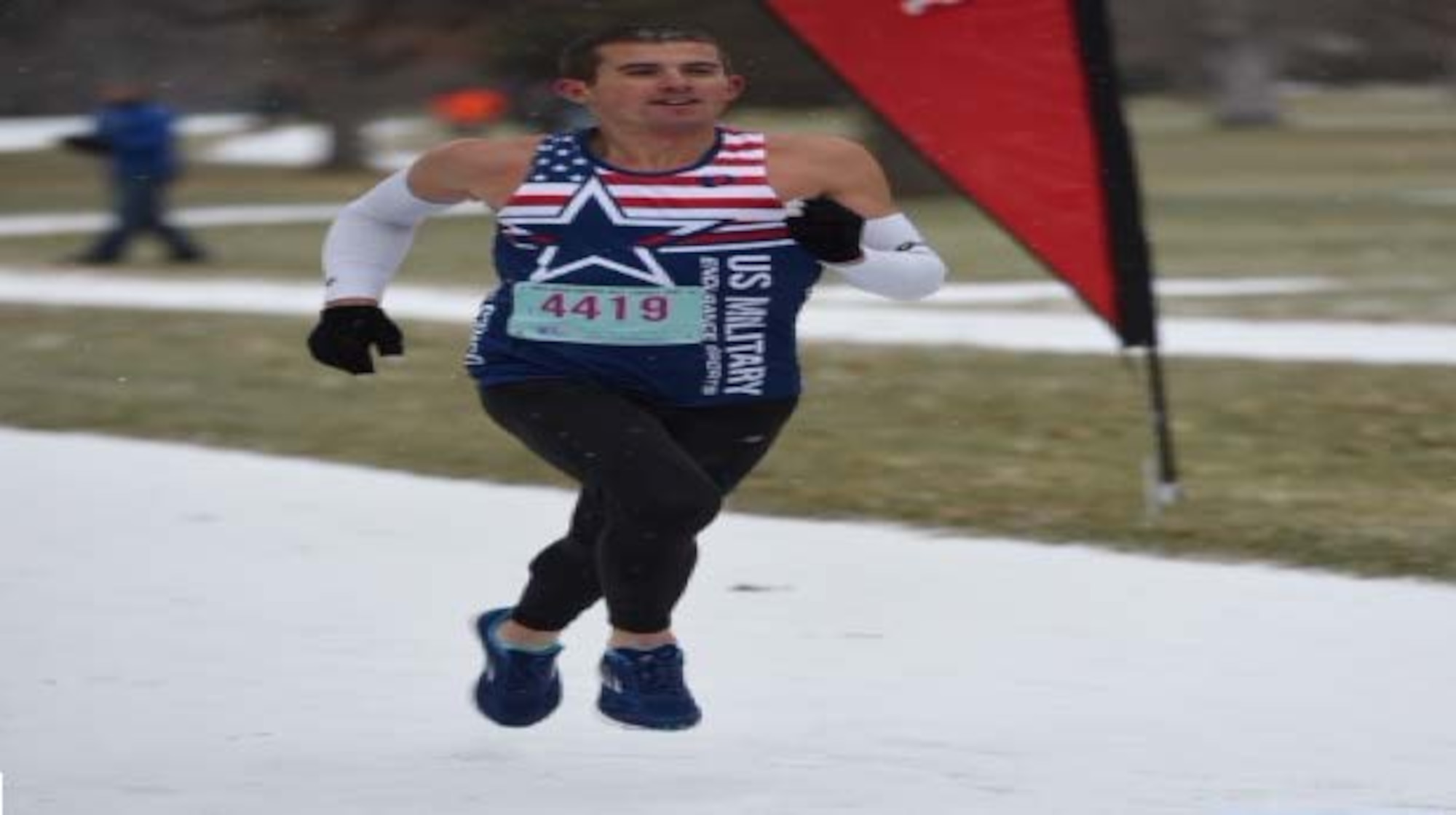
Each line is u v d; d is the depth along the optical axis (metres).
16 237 68.81
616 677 13.55
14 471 26.72
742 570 20.73
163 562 21.28
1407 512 23.17
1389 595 19.36
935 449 27.19
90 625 18.59
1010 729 15.10
